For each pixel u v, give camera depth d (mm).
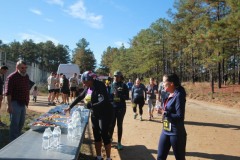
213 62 36812
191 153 9312
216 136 12047
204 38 31844
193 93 38281
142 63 67250
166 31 54719
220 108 24859
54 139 5262
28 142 5312
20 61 8312
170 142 5691
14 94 8242
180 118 5516
